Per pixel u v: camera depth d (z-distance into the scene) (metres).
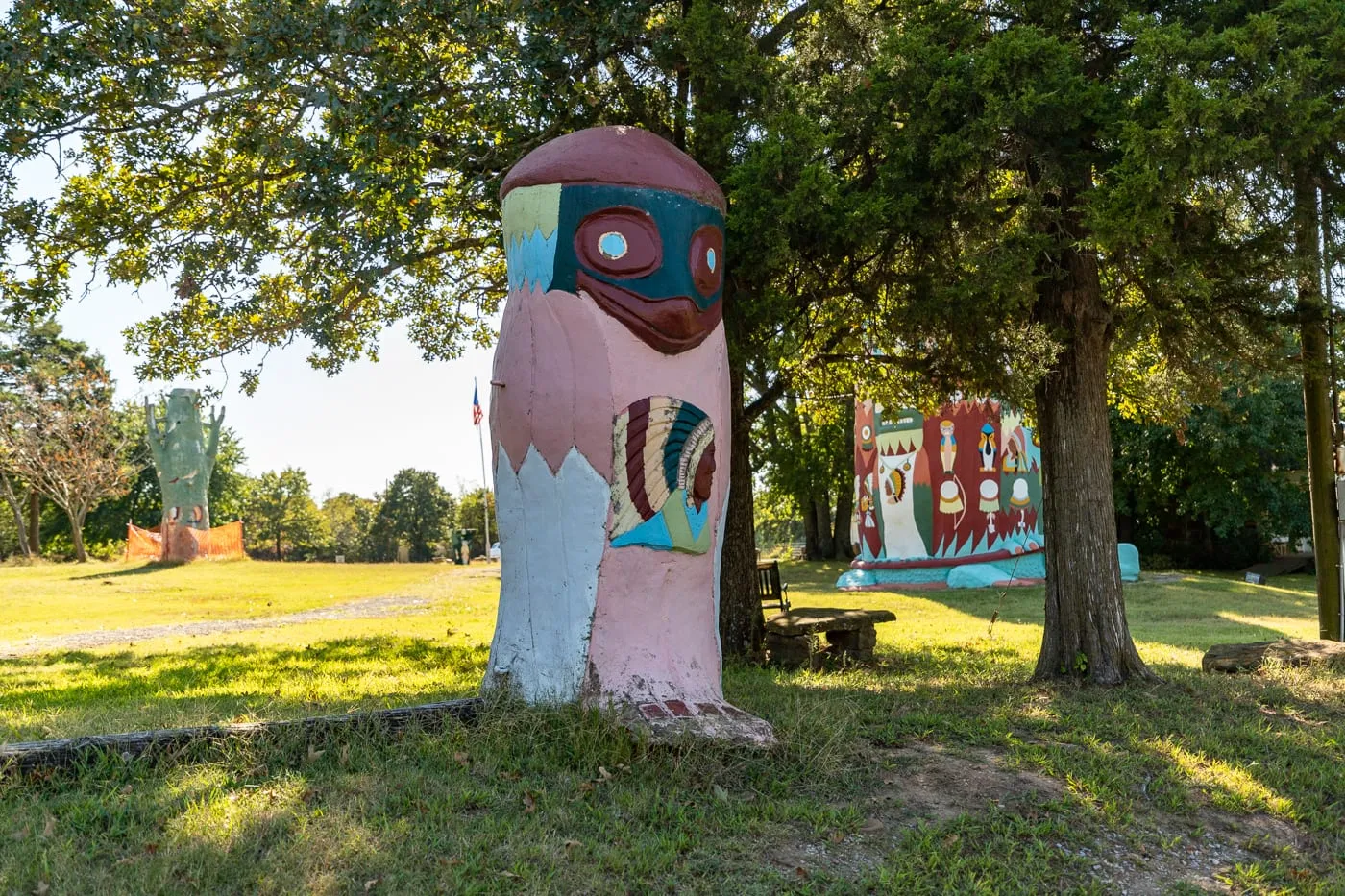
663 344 6.63
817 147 8.28
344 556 66.06
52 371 39.62
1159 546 32.00
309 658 11.91
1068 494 8.82
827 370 11.95
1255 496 27.52
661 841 5.01
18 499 46.75
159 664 11.70
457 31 9.10
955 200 8.55
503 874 4.57
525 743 6.06
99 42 8.56
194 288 9.73
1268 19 6.99
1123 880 5.14
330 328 10.64
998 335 9.05
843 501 35.75
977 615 16.98
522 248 6.90
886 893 4.75
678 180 6.77
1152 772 6.37
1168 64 7.25
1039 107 7.69
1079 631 8.73
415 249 10.45
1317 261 8.12
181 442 36.72
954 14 8.62
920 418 22.31
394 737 6.17
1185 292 8.48
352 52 8.45
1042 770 6.27
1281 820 5.91
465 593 24.45
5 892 4.21
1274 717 7.69
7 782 5.27
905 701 7.92
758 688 8.53
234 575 30.42
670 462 6.61
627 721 6.16
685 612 6.74
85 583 26.53
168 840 4.73
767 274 8.86
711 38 8.89
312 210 8.66
